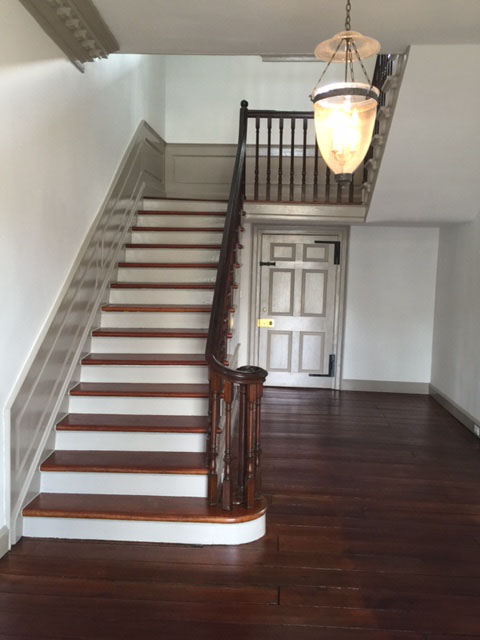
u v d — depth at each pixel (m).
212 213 5.36
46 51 3.07
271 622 2.21
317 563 2.65
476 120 3.88
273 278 6.44
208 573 2.54
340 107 2.53
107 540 2.83
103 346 4.04
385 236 6.33
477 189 4.67
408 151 4.25
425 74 3.53
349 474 3.82
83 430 3.24
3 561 2.61
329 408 5.66
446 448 4.43
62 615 2.23
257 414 2.92
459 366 5.37
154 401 3.49
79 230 3.76
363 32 3.10
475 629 2.18
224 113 6.86
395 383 6.48
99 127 4.16
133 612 2.26
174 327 4.29
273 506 3.29
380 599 2.37
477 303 4.91
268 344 6.54
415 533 2.97
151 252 4.92
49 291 3.22
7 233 2.65
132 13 2.90
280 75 6.79
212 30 3.09
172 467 3.00
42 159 3.06
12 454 2.71
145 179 5.84
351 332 6.46
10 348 2.71
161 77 6.62
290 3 2.75
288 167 6.76
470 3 2.71
